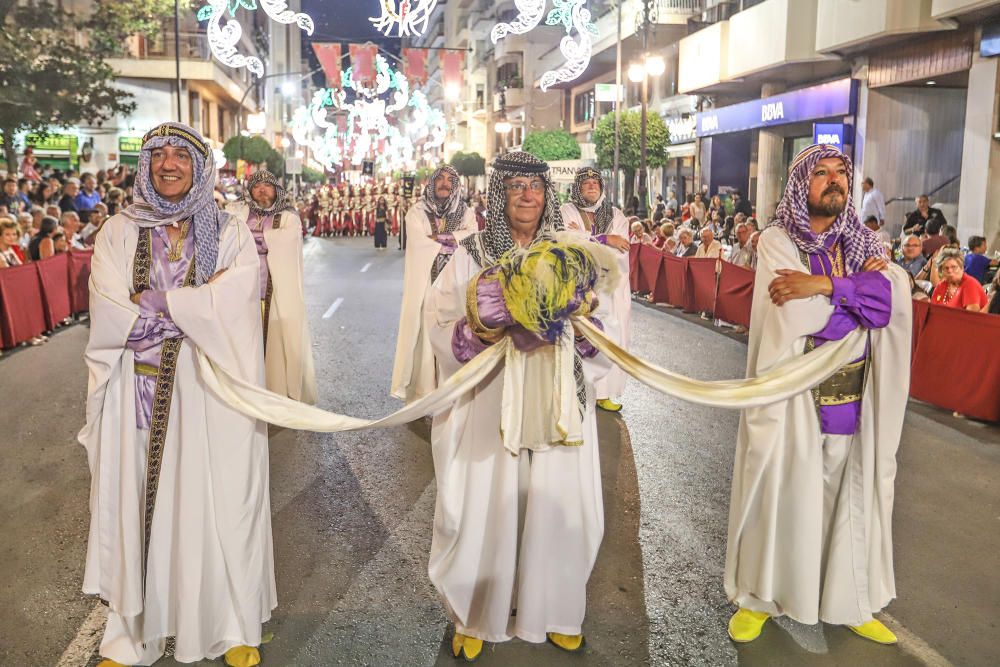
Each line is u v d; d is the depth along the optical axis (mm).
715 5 29156
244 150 39719
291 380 7793
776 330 3623
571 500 3596
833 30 19359
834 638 3908
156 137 3520
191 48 42219
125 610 3449
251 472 3582
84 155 33531
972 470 6375
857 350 3668
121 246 3531
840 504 3771
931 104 20156
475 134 74750
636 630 3973
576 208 7715
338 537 5074
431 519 5355
